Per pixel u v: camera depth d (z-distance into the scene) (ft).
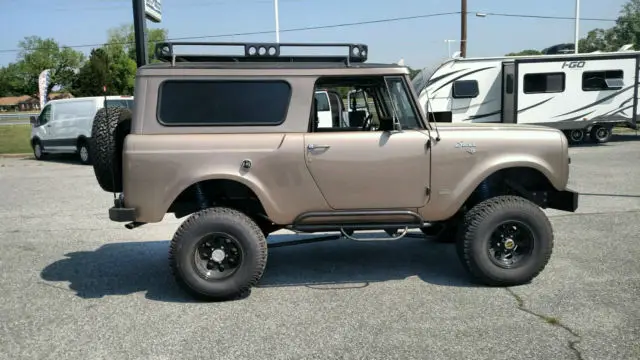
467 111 60.95
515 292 16.42
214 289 15.90
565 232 23.66
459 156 16.67
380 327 14.03
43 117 61.67
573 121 61.36
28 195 37.55
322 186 16.38
